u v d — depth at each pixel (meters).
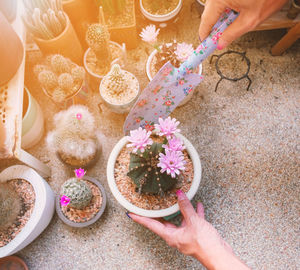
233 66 1.28
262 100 1.24
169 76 0.85
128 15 1.19
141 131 0.74
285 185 1.14
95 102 1.26
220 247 0.67
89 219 1.04
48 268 1.07
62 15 1.00
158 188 0.87
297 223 1.09
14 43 0.83
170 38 1.33
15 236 0.92
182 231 0.79
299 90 1.24
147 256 1.08
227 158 1.17
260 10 0.62
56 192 1.15
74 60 1.18
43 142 1.20
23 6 0.99
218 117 1.22
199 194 1.13
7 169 0.98
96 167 1.17
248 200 1.12
